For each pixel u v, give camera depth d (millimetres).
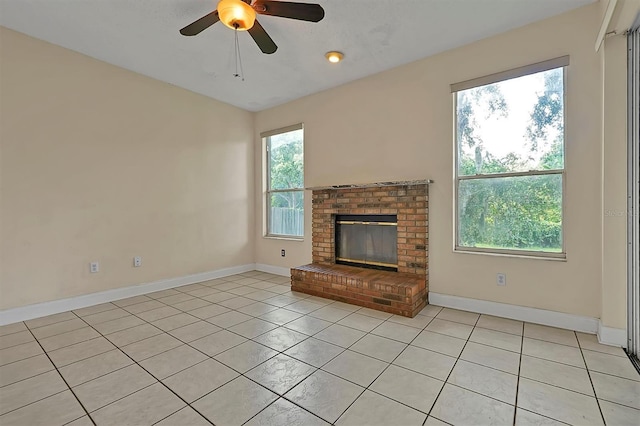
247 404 1679
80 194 3305
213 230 4586
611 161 2309
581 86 2553
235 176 4887
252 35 2330
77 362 2141
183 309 3230
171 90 4086
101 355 2238
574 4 2502
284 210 4887
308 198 4453
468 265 3115
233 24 2061
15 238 2898
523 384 1838
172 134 4102
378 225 3795
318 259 4277
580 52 2549
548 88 2750
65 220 3203
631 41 2207
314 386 1842
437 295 3307
